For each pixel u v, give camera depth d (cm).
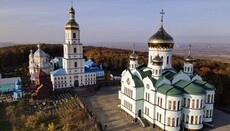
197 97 6009
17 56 17275
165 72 7244
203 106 6150
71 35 10081
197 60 16800
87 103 8588
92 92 10038
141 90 6881
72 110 7456
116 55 17450
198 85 6738
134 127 6494
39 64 12812
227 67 14075
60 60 15500
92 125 6394
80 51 10450
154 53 7550
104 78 12644
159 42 7281
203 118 6600
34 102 8456
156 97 6400
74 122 6638
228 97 8881
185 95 6166
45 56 13488
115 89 10812
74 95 9338
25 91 9625
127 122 6838
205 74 11019
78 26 10156
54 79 10012
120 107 8112
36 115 7069
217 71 12419
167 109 6038
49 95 9144
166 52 7419
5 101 8531
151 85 6494
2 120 6956
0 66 15462
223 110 7925
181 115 6259
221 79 9912
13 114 7069
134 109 6894
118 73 15100
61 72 10238
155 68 6750
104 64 16475
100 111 7725
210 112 6650
